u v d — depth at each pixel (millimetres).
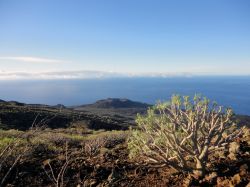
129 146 6988
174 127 6523
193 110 6672
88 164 7457
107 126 46469
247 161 7152
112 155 8297
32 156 8000
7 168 6980
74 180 6719
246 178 6219
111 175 6695
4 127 30594
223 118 6730
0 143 8375
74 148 9438
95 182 6523
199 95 6664
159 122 6773
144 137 6895
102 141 9984
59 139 10711
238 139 8516
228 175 6492
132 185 6434
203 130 6715
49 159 7684
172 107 6762
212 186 6113
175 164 6617
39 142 9242
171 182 6418
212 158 7535
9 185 6441
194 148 6473
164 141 6598
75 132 19766
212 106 6738
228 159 7379
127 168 7277
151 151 6656
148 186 6359
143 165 7039
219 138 6652
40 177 6812
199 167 6512
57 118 44000
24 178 6723
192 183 6191
